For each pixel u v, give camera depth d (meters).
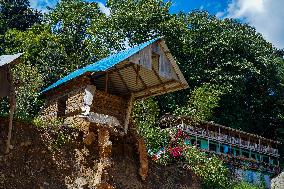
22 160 18.09
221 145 37.56
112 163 20.61
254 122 48.53
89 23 45.06
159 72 20.73
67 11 44.59
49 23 44.84
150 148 28.31
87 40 41.97
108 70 21.39
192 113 36.97
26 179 17.75
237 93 44.19
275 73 48.34
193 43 45.69
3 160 17.34
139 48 20.27
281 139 45.50
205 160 27.83
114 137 22.38
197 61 45.62
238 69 44.75
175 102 41.75
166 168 25.27
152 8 42.34
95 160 20.61
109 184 20.03
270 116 48.72
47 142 19.45
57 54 37.47
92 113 20.47
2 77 16.69
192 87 44.62
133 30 42.16
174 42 43.12
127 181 21.73
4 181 16.92
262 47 49.16
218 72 44.22
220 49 45.09
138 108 31.80
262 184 37.50
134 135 23.34
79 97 20.84
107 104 21.78
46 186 18.25
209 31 46.34
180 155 26.98
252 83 48.16
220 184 27.11
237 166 36.62
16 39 39.66
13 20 48.09
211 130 38.09
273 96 49.00
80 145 20.53
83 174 19.91
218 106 40.84
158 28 42.03
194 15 48.12
